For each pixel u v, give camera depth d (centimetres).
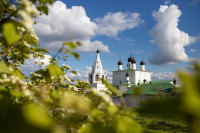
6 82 126
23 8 128
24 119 46
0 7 162
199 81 34
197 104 33
